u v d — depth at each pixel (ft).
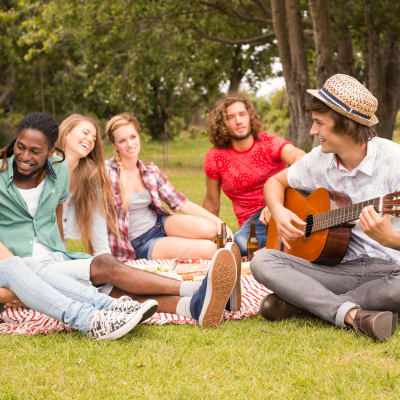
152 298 10.93
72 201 13.14
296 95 41.96
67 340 9.61
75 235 13.25
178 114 85.20
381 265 10.64
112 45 55.36
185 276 12.35
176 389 7.64
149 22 52.11
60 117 87.20
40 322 10.74
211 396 7.45
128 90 60.90
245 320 10.97
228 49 57.77
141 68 58.34
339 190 11.21
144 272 10.77
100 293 10.03
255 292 12.34
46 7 47.26
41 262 10.81
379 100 43.11
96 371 8.34
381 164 10.46
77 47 67.10
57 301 9.61
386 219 9.23
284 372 8.23
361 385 7.70
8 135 89.92
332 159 11.11
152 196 15.71
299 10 40.83
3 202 11.10
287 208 12.51
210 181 17.03
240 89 65.41
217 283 10.12
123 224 15.43
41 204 11.37
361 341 9.42
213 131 16.38
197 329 10.24
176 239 15.39
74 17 47.65
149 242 15.67
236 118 15.84
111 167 15.51
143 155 93.97
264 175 16.35
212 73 62.03
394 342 9.37
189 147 116.57
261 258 10.60
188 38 53.88
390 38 43.70
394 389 7.57
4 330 10.44
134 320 9.41
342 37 39.45
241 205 16.80
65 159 12.55
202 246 15.21
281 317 10.81
